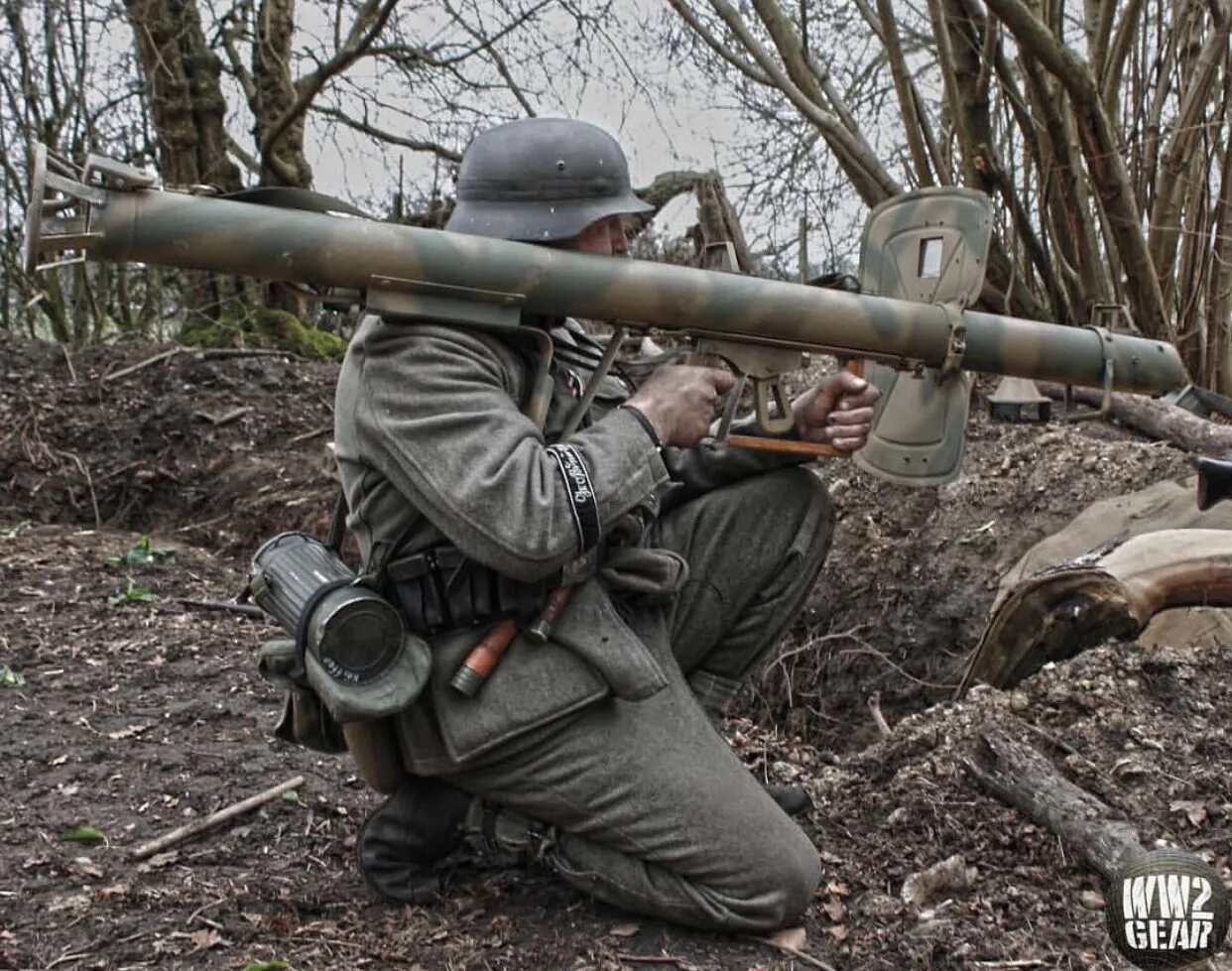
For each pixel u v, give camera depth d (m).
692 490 2.63
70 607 4.88
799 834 2.34
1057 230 5.90
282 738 2.54
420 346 2.18
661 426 2.27
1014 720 3.08
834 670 5.00
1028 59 5.32
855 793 3.00
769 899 2.28
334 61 8.69
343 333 10.10
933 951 2.30
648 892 2.32
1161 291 5.94
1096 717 3.09
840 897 2.53
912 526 5.17
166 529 6.74
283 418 7.22
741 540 2.60
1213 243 5.99
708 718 2.68
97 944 2.35
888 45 5.82
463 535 2.13
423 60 9.66
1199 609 3.90
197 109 9.38
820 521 2.64
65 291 9.68
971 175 5.73
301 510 6.33
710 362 2.35
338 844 2.81
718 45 6.48
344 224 2.09
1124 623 3.50
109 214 1.98
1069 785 2.75
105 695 3.86
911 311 2.44
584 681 2.27
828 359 6.52
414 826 2.47
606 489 2.17
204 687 3.96
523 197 2.25
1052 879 2.59
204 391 7.35
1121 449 4.96
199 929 2.41
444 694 2.29
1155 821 2.73
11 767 3.25
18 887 2.59
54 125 9.15
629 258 2.27
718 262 2.42
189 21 9.23
